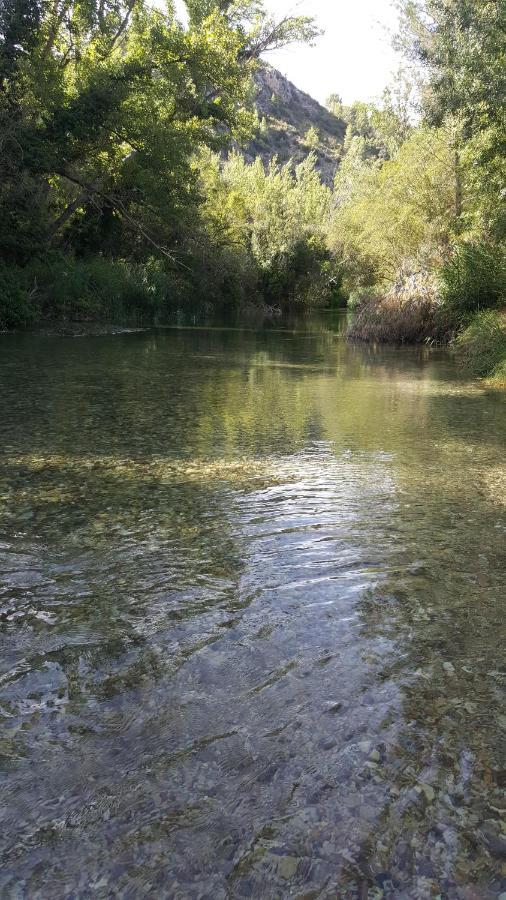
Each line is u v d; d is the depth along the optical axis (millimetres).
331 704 2232
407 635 2699
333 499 4504
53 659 2488
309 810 1790
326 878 1600
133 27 25812
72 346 15211
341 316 36750
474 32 16484
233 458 5582
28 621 2766
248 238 43562
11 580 3148
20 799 1824
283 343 18484
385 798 1832
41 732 2086
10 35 20266
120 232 28891
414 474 5191
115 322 23250
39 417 7062
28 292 20938
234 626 2746
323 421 7352
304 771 1927
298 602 2975
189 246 31047
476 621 2826
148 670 2422
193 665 2457
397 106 28531
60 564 3346
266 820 1760
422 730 2107
